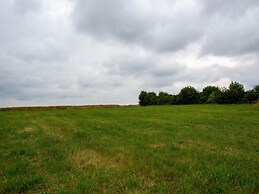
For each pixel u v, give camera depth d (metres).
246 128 22.16
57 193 7.49
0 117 43.12
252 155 12.08
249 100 103.38
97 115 42.97
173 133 19.33
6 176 9.23
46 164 10.62
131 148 13.61
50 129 23.88
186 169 9.65
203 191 7.60
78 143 15.59
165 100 142.25
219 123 26.28
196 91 128.88
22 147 14.52
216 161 10.88
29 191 7.79
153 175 8.94
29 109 84.69
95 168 9.99
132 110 58.88
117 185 8.07
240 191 7.43
